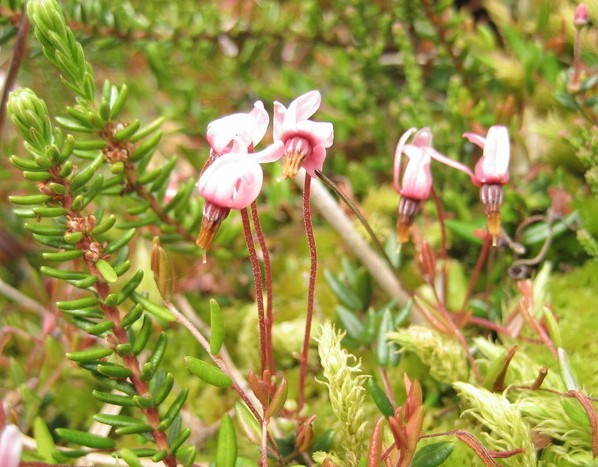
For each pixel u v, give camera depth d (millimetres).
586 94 168
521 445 131
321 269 177
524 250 161
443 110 191
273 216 187
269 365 139
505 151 135
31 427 152
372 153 202
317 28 196
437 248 176
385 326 149
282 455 136
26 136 127
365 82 200
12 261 184
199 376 123
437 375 147
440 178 180
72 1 171
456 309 163
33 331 169
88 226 128
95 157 140
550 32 189
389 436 135
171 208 153
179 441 125
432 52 197
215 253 168
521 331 154
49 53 134
